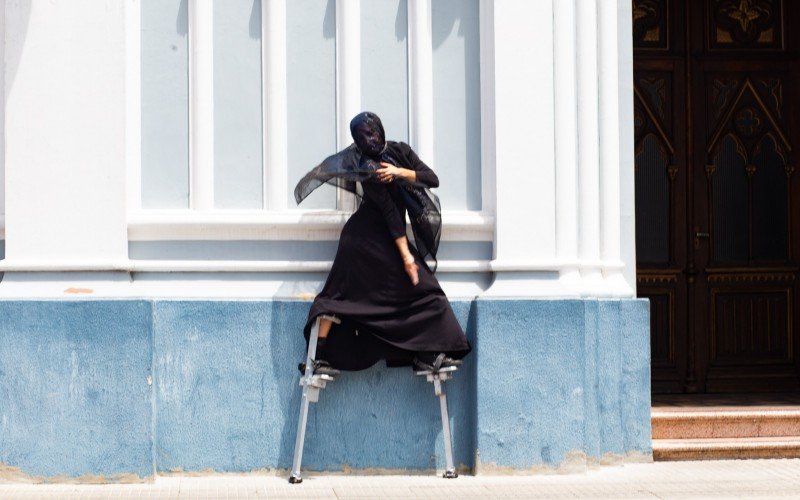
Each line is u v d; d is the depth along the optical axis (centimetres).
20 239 855
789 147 1223
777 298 1223
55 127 859
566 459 880
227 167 891
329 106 901
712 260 1220
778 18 1230
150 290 867
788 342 1223
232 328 866
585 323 890
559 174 904
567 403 880
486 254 905
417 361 859
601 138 938
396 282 851
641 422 938
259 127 896
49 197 857
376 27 905
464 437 888
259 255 883
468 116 910
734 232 1225
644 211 1218
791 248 1227
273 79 891
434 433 883
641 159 1219
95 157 860
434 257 875
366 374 878
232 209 890
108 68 862
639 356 936
